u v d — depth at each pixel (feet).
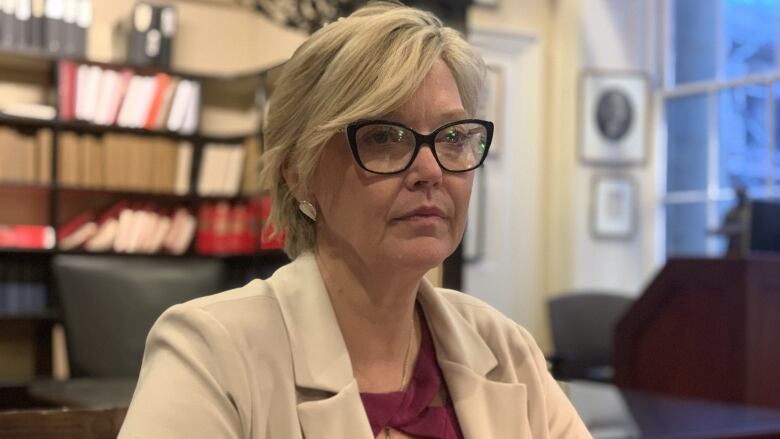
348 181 3.48
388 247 3.44
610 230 20.29
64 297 9.61
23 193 16.42
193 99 16.79
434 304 4.02
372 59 3.38
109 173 16.03
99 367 9.48
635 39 20.59
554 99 20.43
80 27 15.90
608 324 16.26
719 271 11.48
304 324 3.67
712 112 19.83
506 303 19.88
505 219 19.98
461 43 3.57
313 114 3.50
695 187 20.12
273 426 3.51
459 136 3.50
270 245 4.10
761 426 7.38
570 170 20.24
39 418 4.49
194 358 3.40
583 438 4.36
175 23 17.65
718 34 19.84
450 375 3.94
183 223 16.75
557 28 20.48
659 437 6.77
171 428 3.24
